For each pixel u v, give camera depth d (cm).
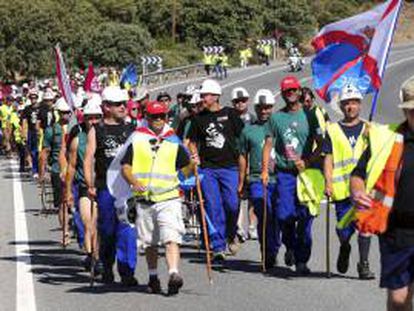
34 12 10081
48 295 1495
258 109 1777
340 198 1545
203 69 9531
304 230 1605
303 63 9706
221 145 1764
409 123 975
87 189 1633
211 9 11731
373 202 974
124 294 1491
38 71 10075
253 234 2048
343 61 1717
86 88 2462
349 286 1510
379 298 1417
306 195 1574
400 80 7675
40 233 2173
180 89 7475
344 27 1697
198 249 1903
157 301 1433
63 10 10300
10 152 4441
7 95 4616
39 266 1759
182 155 1467
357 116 1566
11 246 2002
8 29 10044
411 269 973
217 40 11638
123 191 1503
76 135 1714
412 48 12150
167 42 11612
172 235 1446
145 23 12131
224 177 1767
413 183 970
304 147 1598
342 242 1555
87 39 10006
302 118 1603
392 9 1588
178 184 1472
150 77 8694
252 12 11912
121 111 1571
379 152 973
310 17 12688
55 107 2484
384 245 982
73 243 2031
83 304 1422
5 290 1543
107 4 12012
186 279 1605
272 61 11475
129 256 1545
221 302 1417
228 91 7162
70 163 1716
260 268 1695
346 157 1548
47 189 3059
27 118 3488
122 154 1472
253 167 1741
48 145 2511
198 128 1770
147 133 1466
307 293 1465
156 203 1452
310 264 1703
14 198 2842
